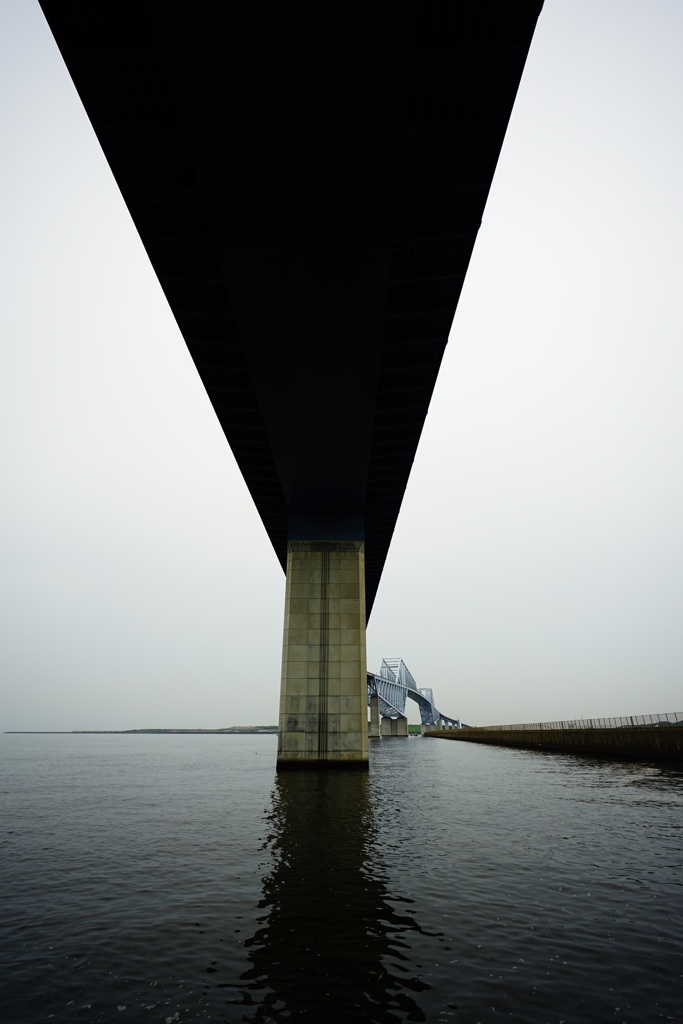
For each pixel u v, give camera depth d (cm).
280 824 1980
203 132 1602
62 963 862
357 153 1659
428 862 1412
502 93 1684
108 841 1811
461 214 2083
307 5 1302
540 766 4512
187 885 1265
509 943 902
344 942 915
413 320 2603
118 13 1500
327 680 4028
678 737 3922
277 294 2222
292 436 3362
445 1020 682
